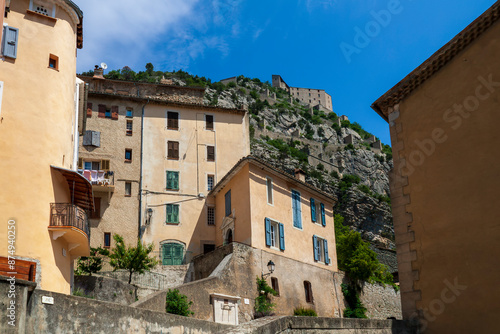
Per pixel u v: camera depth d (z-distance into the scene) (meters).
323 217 38.16
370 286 38.78
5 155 19.73
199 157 39.16
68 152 22.73
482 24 16.80
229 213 34.59
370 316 37.09
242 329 12.46
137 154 37.84
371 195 95.88
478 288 15.16
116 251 29.34
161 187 37.47
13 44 21.36
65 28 23.59
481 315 14.91
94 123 37.66
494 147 15.89
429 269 16.36
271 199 33.66
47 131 21.09
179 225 36.78
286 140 116.25
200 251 36.47
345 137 132.12
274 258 31.95
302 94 168.50
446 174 16.78
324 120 146.25
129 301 27.00
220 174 39.16
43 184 20.25
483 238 15.43
